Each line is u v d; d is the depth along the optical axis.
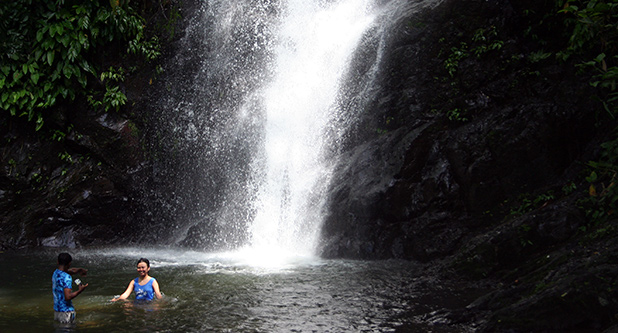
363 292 7.47
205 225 13.11
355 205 10.88
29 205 13.01
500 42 10.99
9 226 12.70
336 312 6.41
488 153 10.05
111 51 13.55
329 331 5.64
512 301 6.05
